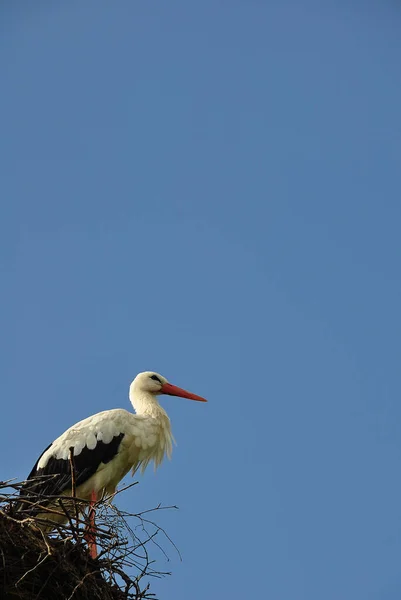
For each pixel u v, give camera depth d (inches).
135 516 524.7
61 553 505.7
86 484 634.2
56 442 644.1
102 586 508.4
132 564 517.0
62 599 503.8
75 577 502.0
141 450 660.1
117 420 652.7
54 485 625.6
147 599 511.8
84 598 505.7
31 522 504.1
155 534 525.7
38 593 497.0
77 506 532.7
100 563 515.2
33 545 501.0
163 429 677.3
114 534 516.1
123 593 512.4
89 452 638.5
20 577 498.0
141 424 661.9
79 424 652.7
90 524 521.0
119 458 649.6
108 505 534.3
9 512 505.7
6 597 497.0
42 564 503.2
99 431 644.7
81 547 514.3
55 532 518.9
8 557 496.4
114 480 656.4
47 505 545.0
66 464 632.4
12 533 498.9
